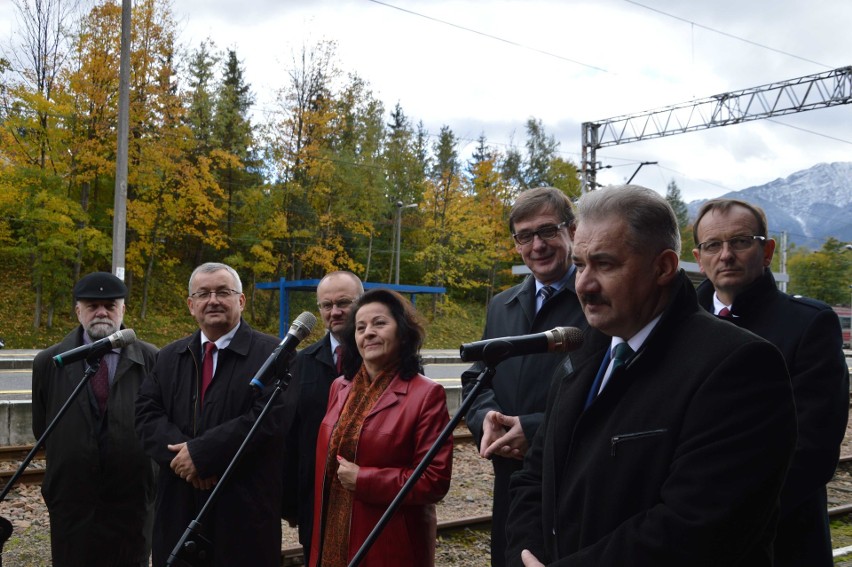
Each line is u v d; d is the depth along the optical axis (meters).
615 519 1.58
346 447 2.84
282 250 26.47
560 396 1.89
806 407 2.36
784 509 2.23
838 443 2.34
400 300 3.02
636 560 1.48
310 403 3.57
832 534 5.16
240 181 26.83
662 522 1.47
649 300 1.68
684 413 1.54
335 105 24.61
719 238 2.72
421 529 2.80
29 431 7.49
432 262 30.39
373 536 2.02
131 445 3.57
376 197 27.30
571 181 39.56
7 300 22.06
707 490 1.44
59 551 3.49
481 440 2.65
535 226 2.89
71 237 19.39
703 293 3.00
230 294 3.29
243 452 2.60
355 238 29.11
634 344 1.72
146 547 3.66
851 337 39.19
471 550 4.56
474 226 29.23
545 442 1.91
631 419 1.61
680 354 1.59
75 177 19.77
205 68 27.31
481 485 6.29
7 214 19.91
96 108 19.44
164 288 26.47
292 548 4.25
